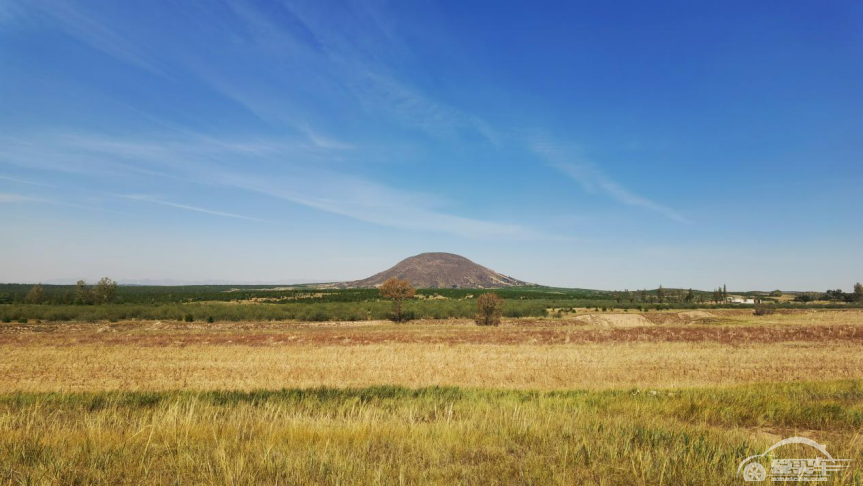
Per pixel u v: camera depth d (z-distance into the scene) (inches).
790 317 2684.5
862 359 1051.3
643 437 332.8
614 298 5290.4
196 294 5162.4
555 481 245.4
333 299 4343.0
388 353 1119.6
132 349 1173.1
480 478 248.8
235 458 269.7
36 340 1363.2
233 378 830.5
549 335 1539.1
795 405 470.3
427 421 415.5
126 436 326.0
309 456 275.9
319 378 835.4
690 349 1222.9
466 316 2775.6
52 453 279.0
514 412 413.1
